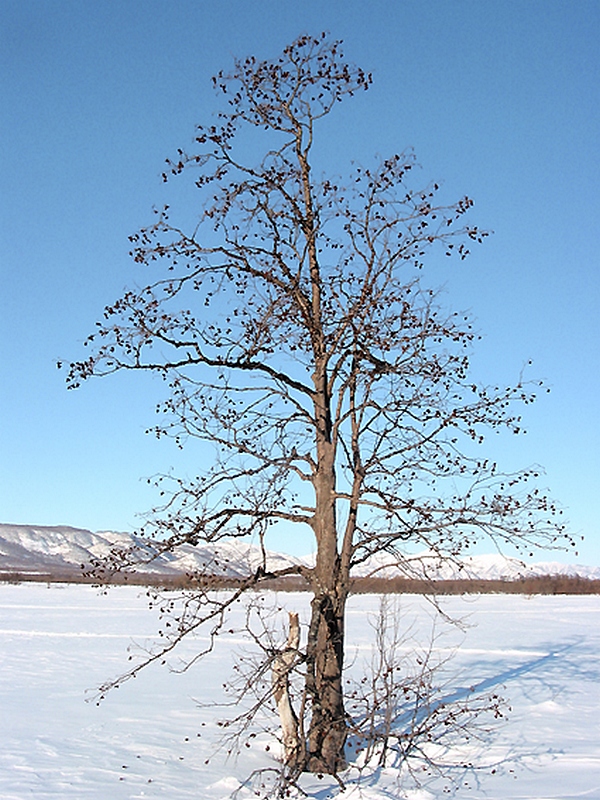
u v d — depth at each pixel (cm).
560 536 966
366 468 1053
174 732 1448
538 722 1498
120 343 978
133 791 1056
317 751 1078
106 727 1488
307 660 1001
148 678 2092
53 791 1056
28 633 3256
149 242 1025
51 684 2003
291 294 1042
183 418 998
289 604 3938
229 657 2466
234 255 1035
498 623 3691
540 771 1138
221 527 986
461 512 959
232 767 1195
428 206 1018
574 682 1958
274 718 1562
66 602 5422
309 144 1084
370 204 1059
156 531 975
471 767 1152
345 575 1053
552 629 3397
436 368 1009
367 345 1012
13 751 1292
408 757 1191
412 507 973
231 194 1030
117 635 3170
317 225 1078
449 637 3041
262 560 980
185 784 1094
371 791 966
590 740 1354
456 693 1781
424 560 993
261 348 1013
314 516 1072
